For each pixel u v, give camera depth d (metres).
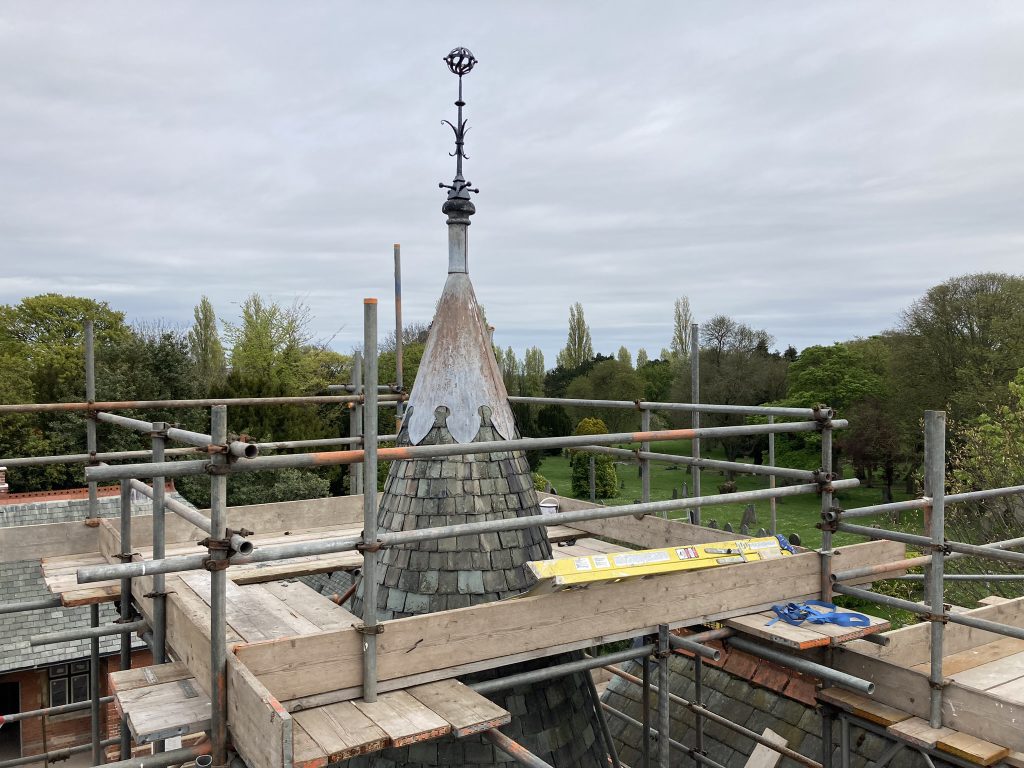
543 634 5.97
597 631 6.27
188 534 9.70
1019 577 7.80
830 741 7.87
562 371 76.06
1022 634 6.27
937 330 37.22
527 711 6.62
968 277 37.38
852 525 7.69
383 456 5.19
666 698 6.72
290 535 10.16
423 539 5.35
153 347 35.97
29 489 29.91
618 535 10.88
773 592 7.47
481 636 5.67
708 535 9.65
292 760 4.04
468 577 6.53
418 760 6.21
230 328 44.50
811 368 44.44
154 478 6.54
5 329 41.31
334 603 7.01
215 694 4.76
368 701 5.14
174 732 4.71
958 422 32.22
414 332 67.31
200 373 42.97
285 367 43.50
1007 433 23.77
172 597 6.53
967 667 7.55
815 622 7.10
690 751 10.21
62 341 41.38
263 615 6.05
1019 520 18.89
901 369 38.62
